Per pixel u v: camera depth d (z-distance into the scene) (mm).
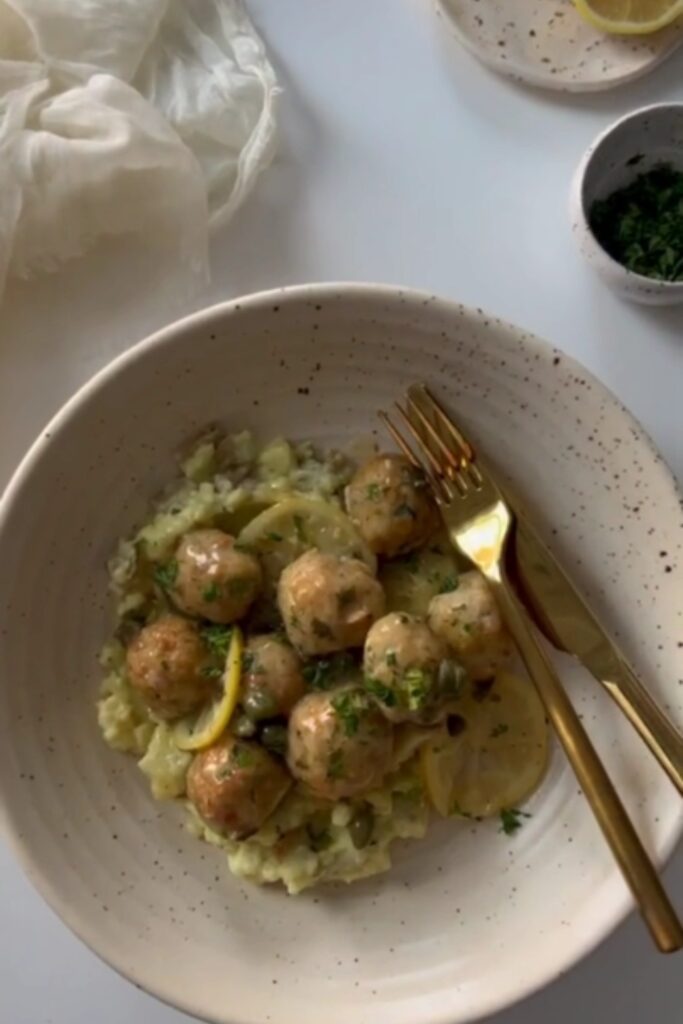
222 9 602
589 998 592
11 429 595
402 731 551
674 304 598
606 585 562
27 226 589
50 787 555
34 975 583
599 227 597
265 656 544
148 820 569
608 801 527
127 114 583
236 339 544
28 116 587
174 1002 535
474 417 564
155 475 571
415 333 546
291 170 604
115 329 601
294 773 543
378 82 610
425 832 571
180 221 594
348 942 562
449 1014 534
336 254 602
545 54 609
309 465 580
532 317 600
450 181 605
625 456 546
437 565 571
